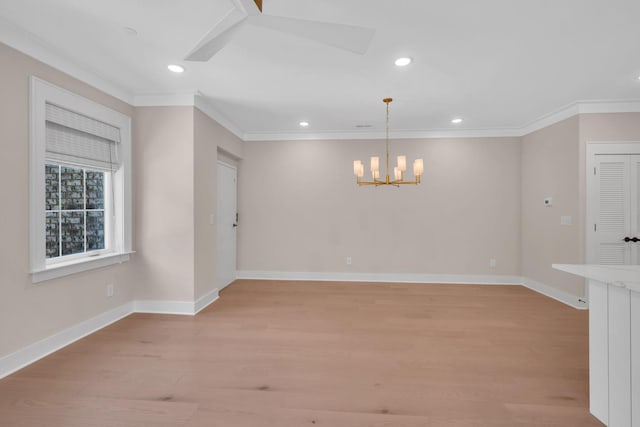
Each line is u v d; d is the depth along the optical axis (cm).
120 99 318
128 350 250
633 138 356
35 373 213
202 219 357
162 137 336
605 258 358
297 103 365
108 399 184
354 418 169
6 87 210
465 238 477
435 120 431
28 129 226
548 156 411
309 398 187
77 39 226
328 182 495
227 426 162
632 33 218
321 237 497
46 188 254
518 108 379
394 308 359
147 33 218
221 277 446
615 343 157
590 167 359
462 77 291
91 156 286
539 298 398
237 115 412
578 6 189
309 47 238
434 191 480
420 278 483
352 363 230
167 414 171
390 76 290
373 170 336
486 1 185
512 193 470
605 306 163
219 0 181
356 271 493
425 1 185
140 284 342
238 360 234
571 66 269
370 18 201
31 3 185
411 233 484
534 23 206
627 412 150
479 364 229
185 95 333
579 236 362
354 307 362
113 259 308
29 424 162
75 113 266
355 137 490
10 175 214
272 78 295
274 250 504
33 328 231
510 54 248
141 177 338
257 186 504
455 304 374
